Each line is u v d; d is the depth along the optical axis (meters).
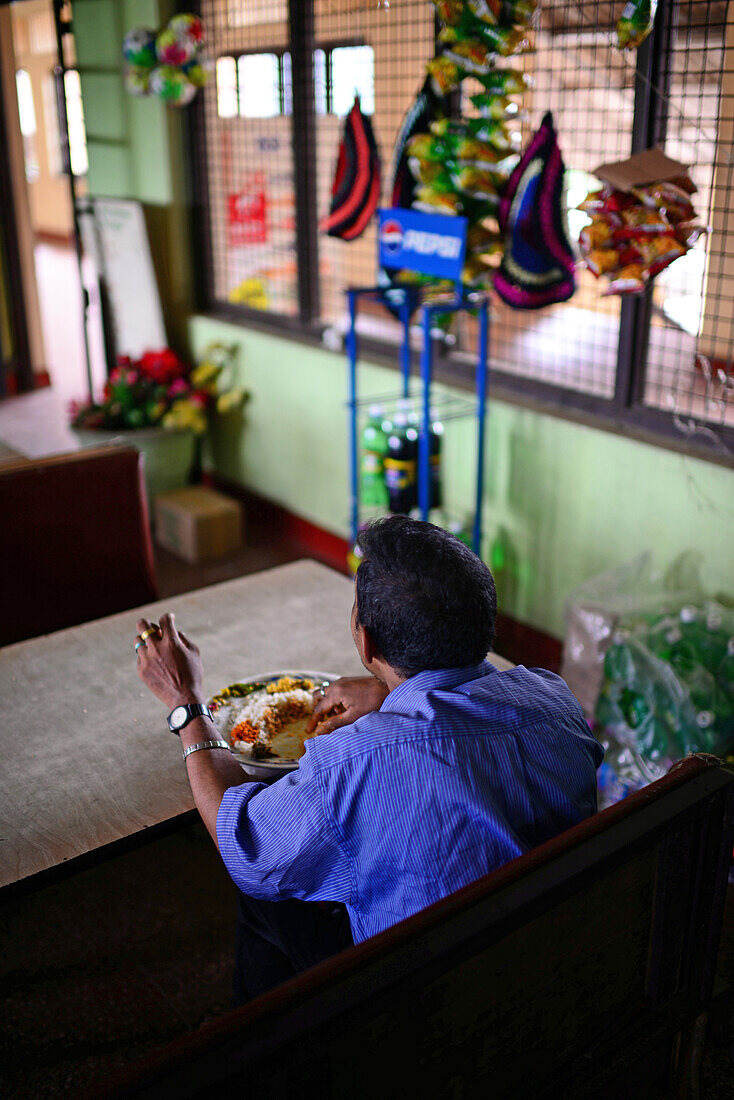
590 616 2.54
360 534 1.26
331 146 3.99
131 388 4.27
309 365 3.91
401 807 1.12
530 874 0.98
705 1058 1.84
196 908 2.25
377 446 3.08
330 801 1.13
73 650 1.84
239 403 4.38
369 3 3.25
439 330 3.21
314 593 2.06
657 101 2.55
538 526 3.17
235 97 4.24
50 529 2.27
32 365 5.62
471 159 2.43
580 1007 1.16
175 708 1.44
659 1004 1.26
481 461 3.02
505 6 2.26
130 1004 1.98
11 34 5.12
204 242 4.41
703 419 2.69
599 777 2.45
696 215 2.15
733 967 2.05
